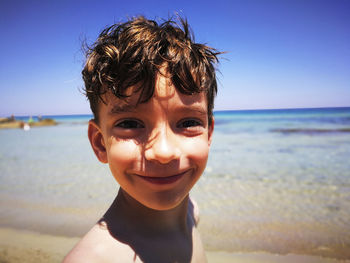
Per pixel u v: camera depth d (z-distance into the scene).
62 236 0.82
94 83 0.25
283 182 1.40
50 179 1.55
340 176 1.51
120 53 0.23
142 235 0.25
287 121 8.29
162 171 0.21
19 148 3.15
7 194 1.25
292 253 0.69
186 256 0.28
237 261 0.66
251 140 3.62
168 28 0.26
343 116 10.44
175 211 0.28
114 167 0.22
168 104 0.21
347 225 0.85
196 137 0.23
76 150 2.85
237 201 1.10
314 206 1.03
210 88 0.28
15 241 0.79
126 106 0.21
